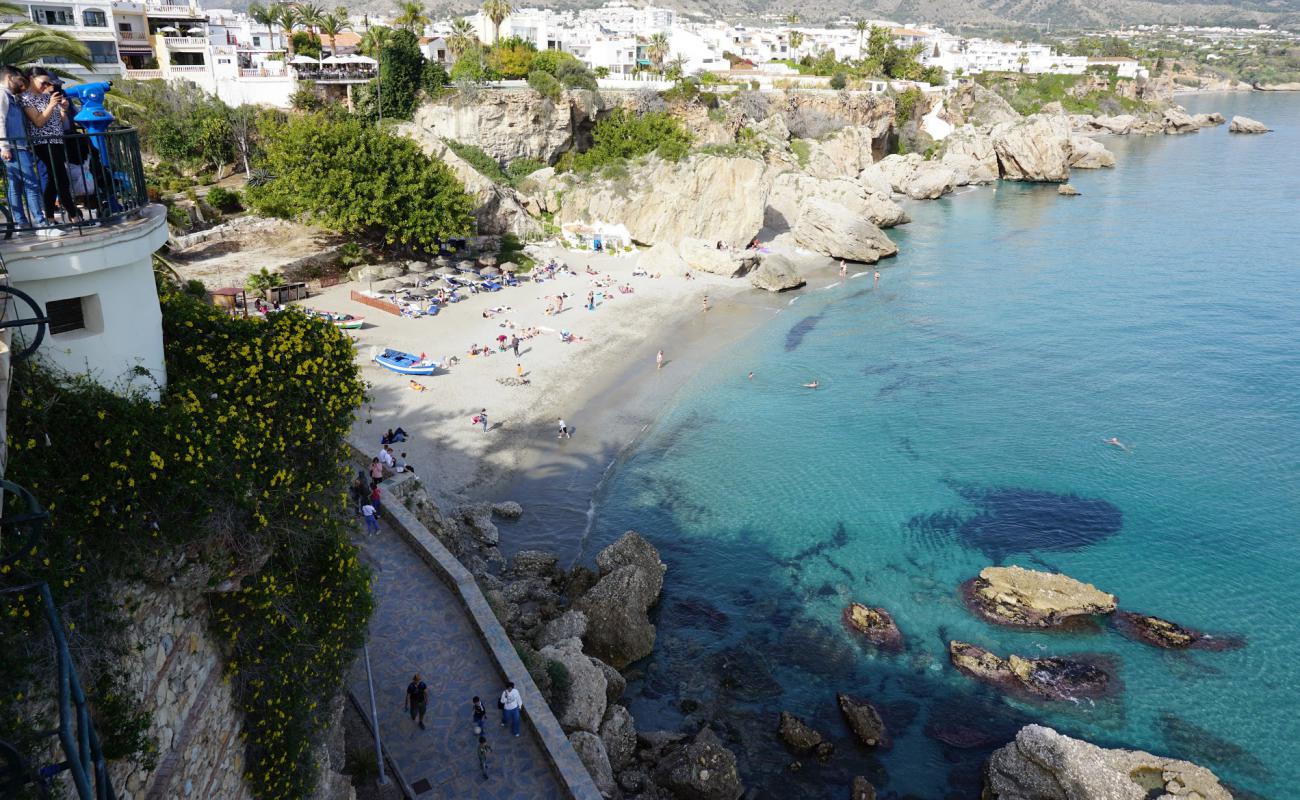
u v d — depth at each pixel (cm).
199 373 1492
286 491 1490
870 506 4394
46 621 941
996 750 2775
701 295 7962
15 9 1312
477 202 8619
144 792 1109
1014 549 4016
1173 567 3850
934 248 10212
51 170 1141
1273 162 16175
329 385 1725
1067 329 7212
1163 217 11594
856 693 3111
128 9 9081
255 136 8212
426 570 2900
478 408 5203
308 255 7169
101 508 1073
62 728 643
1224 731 2917
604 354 6297
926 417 5469
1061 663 3231
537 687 2481
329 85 9169
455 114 9675
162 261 1891
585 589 3522
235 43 10319
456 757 2211
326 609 1669
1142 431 5262
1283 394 5794
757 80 14350
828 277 8894
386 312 6612
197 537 1223
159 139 7819
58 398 1101
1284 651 3306
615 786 2480
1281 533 4122
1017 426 5338
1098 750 2669
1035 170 14950
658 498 4441
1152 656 3275
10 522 739
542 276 7944
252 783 1473
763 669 3234
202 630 1324
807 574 3816
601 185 9350
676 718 2995
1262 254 9525
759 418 5419
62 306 1186
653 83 11956
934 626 3459
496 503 4288
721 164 9188
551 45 14888
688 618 3516
